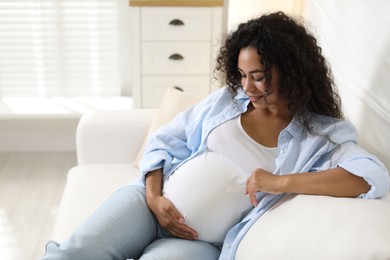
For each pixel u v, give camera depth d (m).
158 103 3.02
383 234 1.04
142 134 2.12
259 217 1.35
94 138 2.11
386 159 1.57
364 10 1.75
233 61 1.48
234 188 1.45
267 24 1.36
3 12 3.21
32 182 2.90
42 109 3.15
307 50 1.40
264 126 1.47
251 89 1.38
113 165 2.09
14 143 3.34
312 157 1.38
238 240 1.35
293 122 1.43
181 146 1.66
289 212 1.25
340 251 1.04
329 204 1.19
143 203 1.52
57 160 3.22
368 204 1.18
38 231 2.40
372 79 1.67
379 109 1.60
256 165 1.45
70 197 1.83
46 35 3.27
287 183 1.31
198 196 1.46
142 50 2.92
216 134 1.51
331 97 1.46
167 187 1.54
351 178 1.27
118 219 1.43
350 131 1.41
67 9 3.24
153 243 1.46
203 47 2.93
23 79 3.35
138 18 2.85
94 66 3.38
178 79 2.98
